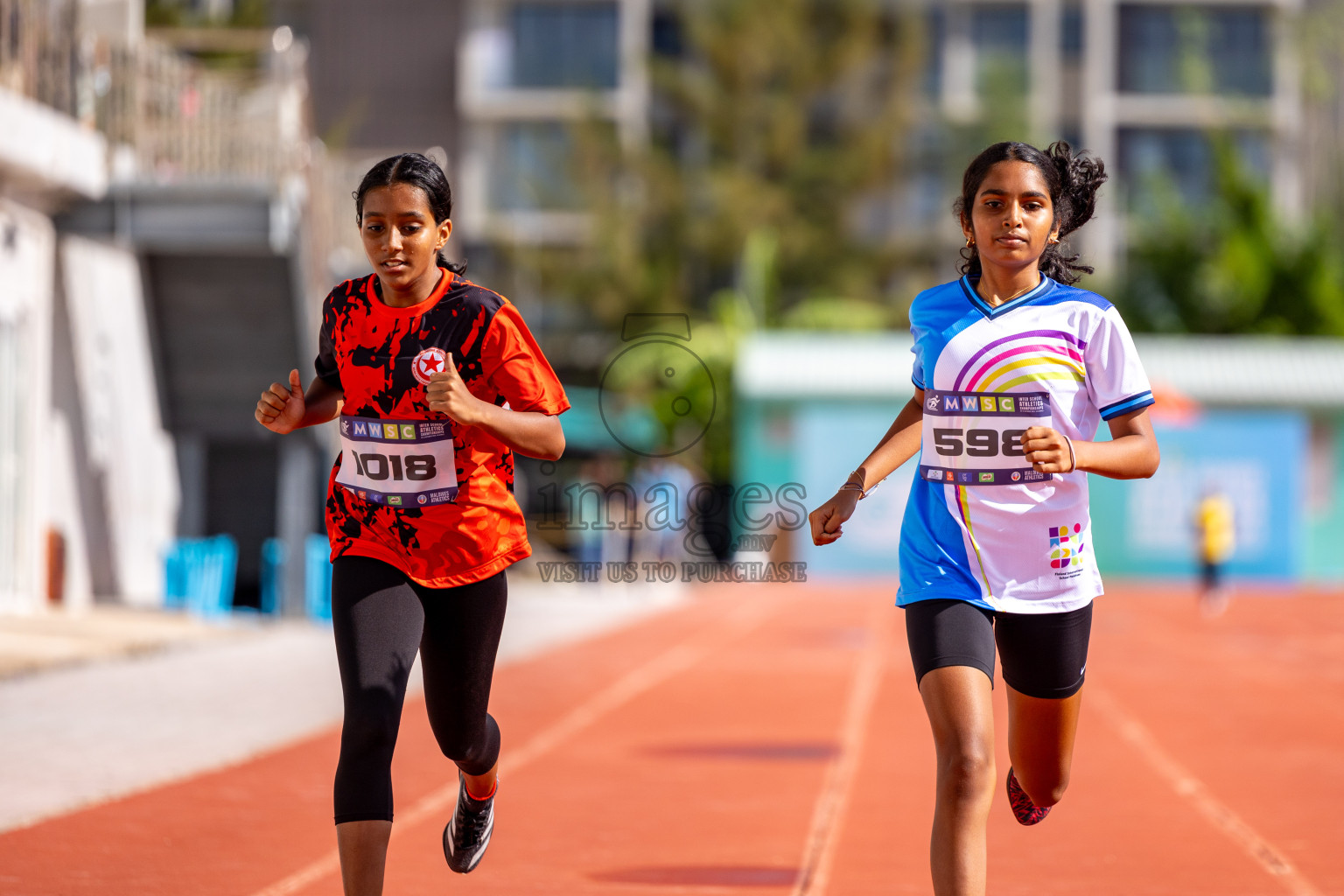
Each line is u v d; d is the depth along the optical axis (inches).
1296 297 3228.3
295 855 448.8
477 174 3887.8
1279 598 2106.3
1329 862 457.4
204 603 1253.7
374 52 3880.4
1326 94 3757.4
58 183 1099.3
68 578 1229.1
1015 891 420.2
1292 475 2495.1
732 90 4074.8
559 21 3917.3
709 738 717.9
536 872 437.4
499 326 319.6
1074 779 613.3
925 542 315.6
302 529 1279.5
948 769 287.4
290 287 1307.8
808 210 4057.6
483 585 325.4
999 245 313.4
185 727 700.7
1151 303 3336.6
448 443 320.2
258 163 1222.3
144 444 1358.3
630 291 3836.1
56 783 558.6
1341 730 767.7
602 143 3843.5
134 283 1309.1
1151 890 421.1
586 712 812.0
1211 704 880.9
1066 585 313.7
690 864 448.8
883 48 4160.9
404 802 544.1
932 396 318.7
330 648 1066.1
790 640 1327.5
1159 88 3939.5
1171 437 2506.2
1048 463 288.8
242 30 1665.8
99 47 1170.6
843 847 475.2
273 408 331.9
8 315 1092.5
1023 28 4023.1
